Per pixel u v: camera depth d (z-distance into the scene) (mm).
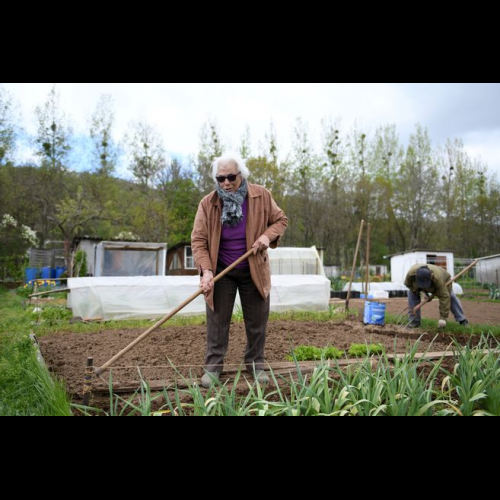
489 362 3154
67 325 7484
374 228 40344
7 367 3732
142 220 28734
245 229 3869
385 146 40688
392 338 6094
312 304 9797
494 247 40031
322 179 37844
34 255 27234
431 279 7125
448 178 40875
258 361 3994
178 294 8711
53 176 29078
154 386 3387
